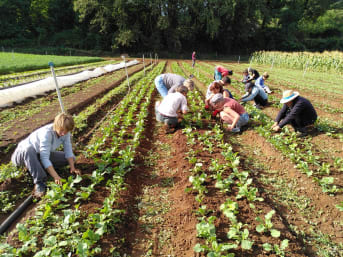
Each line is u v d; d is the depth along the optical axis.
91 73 14.32
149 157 5.08
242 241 2.71
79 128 6.02
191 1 36.41
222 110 6.30
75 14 43.41
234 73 17.30
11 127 5.91
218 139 5.46
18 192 3.72
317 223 3.39
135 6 37.38
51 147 3.71
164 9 37.81
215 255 2.51
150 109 8.02
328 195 3.87
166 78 6.63
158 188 4.08
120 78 13.54
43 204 3.33
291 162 4.74
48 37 43.59
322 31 51.59
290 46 45.50
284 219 3.42
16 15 41.53
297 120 5.67
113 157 4.65
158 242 3.00
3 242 2.82
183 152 5.05
